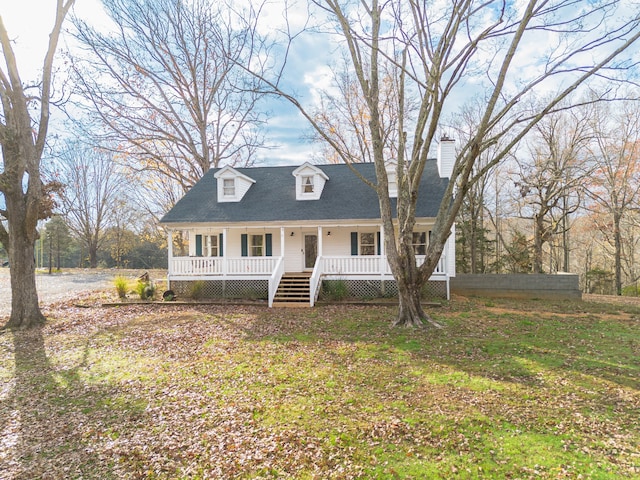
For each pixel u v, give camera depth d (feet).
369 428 15.53
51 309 47.50
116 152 85.61
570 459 12.94
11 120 37.45
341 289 49.75
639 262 98.17
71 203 106.42
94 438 15.74
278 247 61.46
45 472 13.43
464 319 36.83
